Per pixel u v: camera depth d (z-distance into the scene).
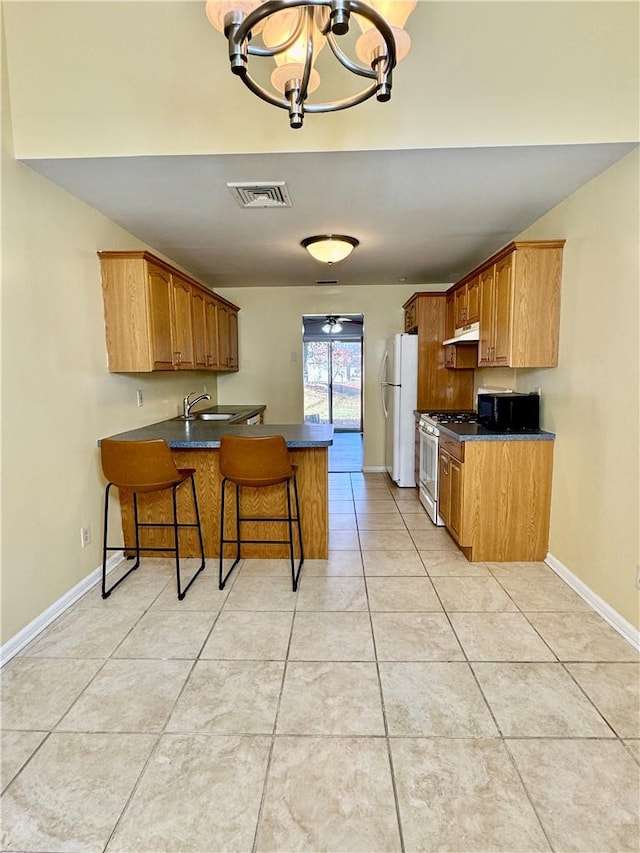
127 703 1.78
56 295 2.44
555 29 1.97
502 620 2.35
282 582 2.79
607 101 2.03
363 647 2.13
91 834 1.29
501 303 3.02
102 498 2.88
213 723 1.68
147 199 2.63
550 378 2.99
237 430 3.27
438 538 3.51
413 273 4.75
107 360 2.96
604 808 1.35
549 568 2.96
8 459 2.10
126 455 2.57
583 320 2.57
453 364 4.57
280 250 3.78
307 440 2.82
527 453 2.98
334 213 2.89
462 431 3.14
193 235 3.34
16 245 2.14
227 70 2.05
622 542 2.25
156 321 3.05
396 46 1.32
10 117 2.09
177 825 1.31
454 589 2.68
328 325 8.91
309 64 1.24
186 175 2.32
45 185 2.35
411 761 1.51
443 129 2.07
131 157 2.13
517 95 2.04
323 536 3.11
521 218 3.02
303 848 1.25
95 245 2.82
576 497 2.67
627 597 2.21
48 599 2.36
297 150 2.10
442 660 2.03
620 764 1.50
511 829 1.29
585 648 2.11
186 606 2.51
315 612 2.44
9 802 1.38
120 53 2.03
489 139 2.06
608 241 2.33
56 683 1.90
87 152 2.12
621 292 2.24
